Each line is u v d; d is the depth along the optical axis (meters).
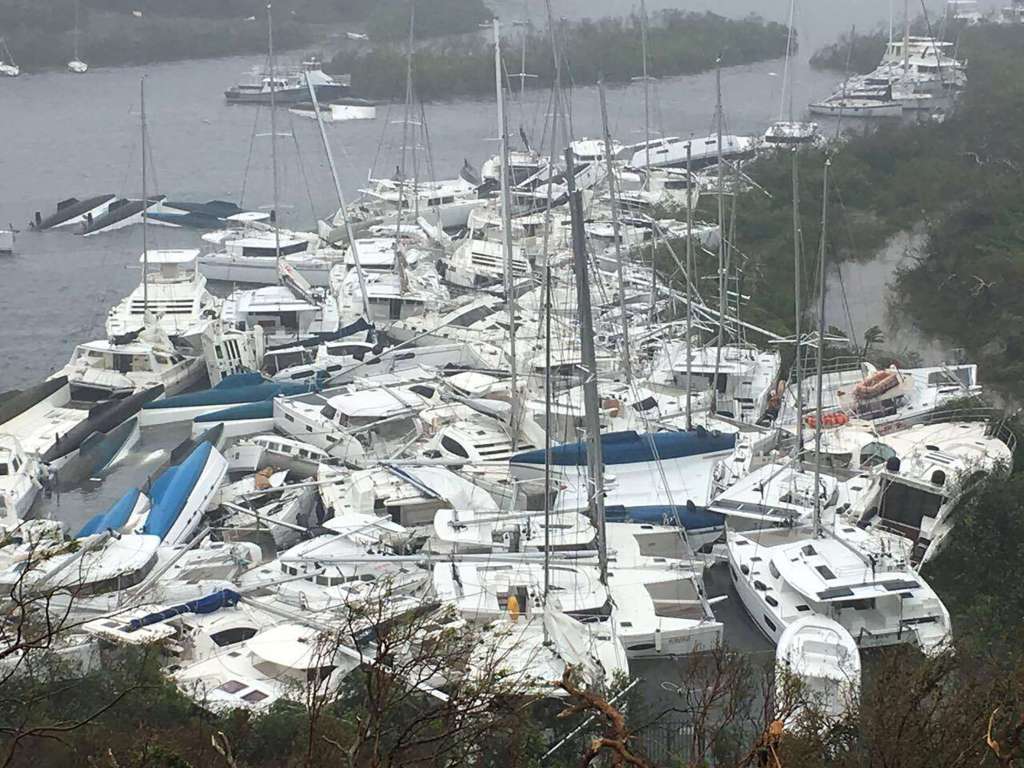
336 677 40.84
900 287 97.06
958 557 52.81
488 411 64.38
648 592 48.97
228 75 194.75
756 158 124.31
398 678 29.55
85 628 43.62
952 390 69.75
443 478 58.16
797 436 59.16
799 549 49.88
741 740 35.22
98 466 65.44
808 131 132.75
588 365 51.47
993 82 153.38
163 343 77.06
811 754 32.19
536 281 82.25
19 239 112.94
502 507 56.88
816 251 99.62
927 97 157.00
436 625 36.69
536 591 47.12
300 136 155.38
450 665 30.06
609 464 59.25
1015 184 108.94
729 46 188.38
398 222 93.69
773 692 36.41
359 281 85.62
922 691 30.72
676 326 77.94
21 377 81.75
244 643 44.66
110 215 116.62
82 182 133.50
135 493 57.25
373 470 59.19
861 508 55.78
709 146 129.00
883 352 82.56
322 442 65.12
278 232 95.88
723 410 68.31
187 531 56.31
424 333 78.94
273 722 36.22
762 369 72.88
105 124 161.62
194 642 44.75
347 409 65.62
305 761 25.14
